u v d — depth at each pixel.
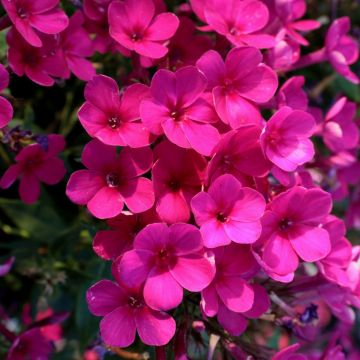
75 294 0.26
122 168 0.17
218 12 0.19
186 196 0.17
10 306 0.26
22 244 0.24
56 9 0.18
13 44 0.18
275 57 0.19
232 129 0.17
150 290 0.16
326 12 0.27
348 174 0.25
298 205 0.17
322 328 0.34
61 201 0.23
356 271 0.18
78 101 0.23
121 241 0.17
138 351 0.20
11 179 0.19
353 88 0.27
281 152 0.18
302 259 0.17
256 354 0.19
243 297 0.17
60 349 0.28
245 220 0.17
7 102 0.17
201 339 0.18
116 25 0.18
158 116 0.17
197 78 0.17
